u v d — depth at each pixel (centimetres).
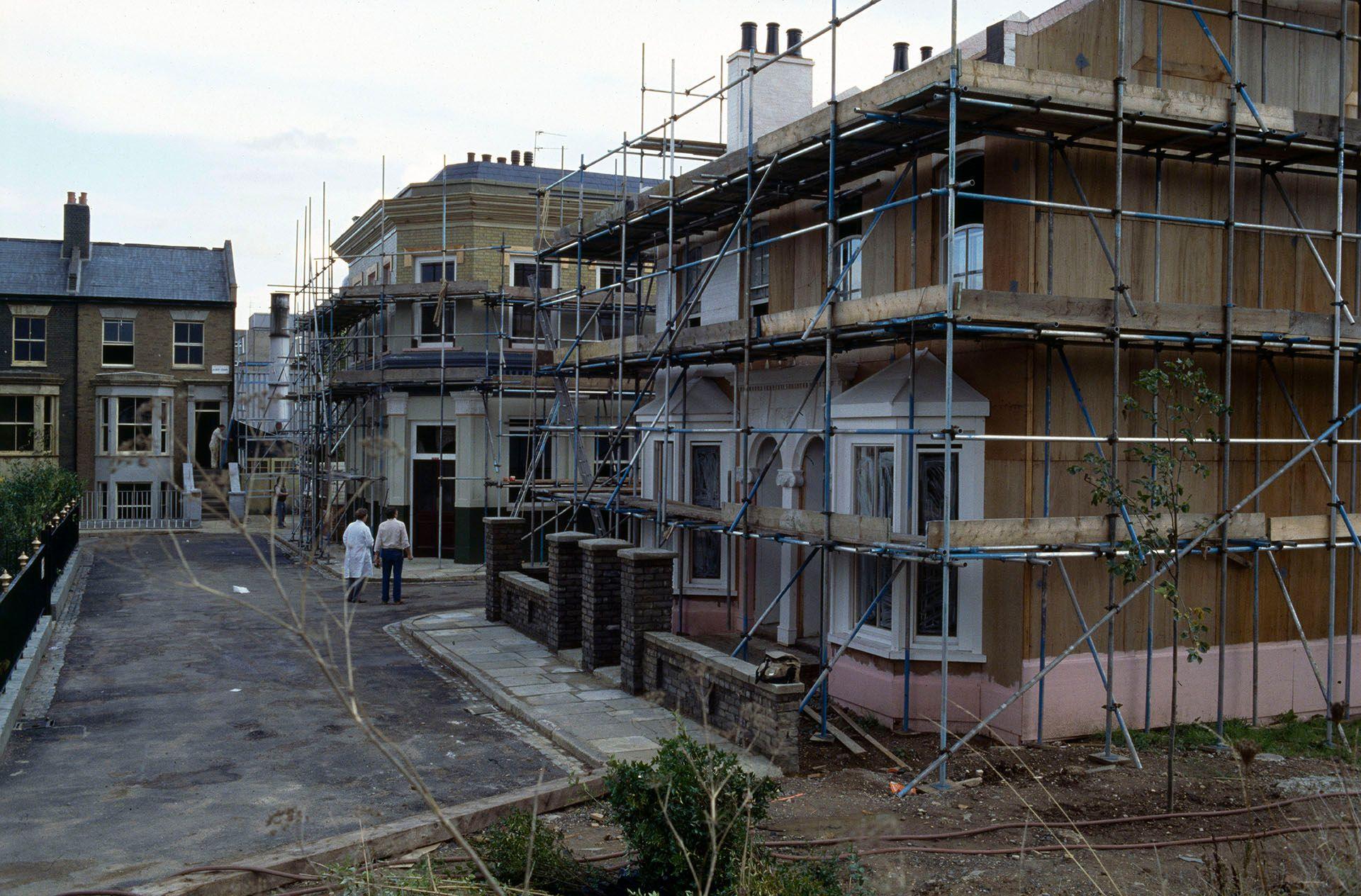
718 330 1377
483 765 1033
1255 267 1264
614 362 1705
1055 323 1020
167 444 3647
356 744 1095
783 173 1362
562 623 1523
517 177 2998
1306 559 1306
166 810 886
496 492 2609
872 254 1359
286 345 3531
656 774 658
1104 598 1158
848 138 1166
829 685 1286
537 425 2594
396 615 1920
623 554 1306
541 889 660
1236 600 1253
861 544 1116
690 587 1678
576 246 1936
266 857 737
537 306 2025
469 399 2594
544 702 1243
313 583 2295
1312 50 1323
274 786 955
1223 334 1110
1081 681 1144
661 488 1517
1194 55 1241
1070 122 1076
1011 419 1118
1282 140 1159
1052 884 744
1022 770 1030
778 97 1714
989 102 1004
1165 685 1201
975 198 996
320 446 2978
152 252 3891
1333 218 1323
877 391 1212
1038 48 1148
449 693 1335
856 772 1019
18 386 3588
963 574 1172
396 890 643
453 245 2781
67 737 1112
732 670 1078
